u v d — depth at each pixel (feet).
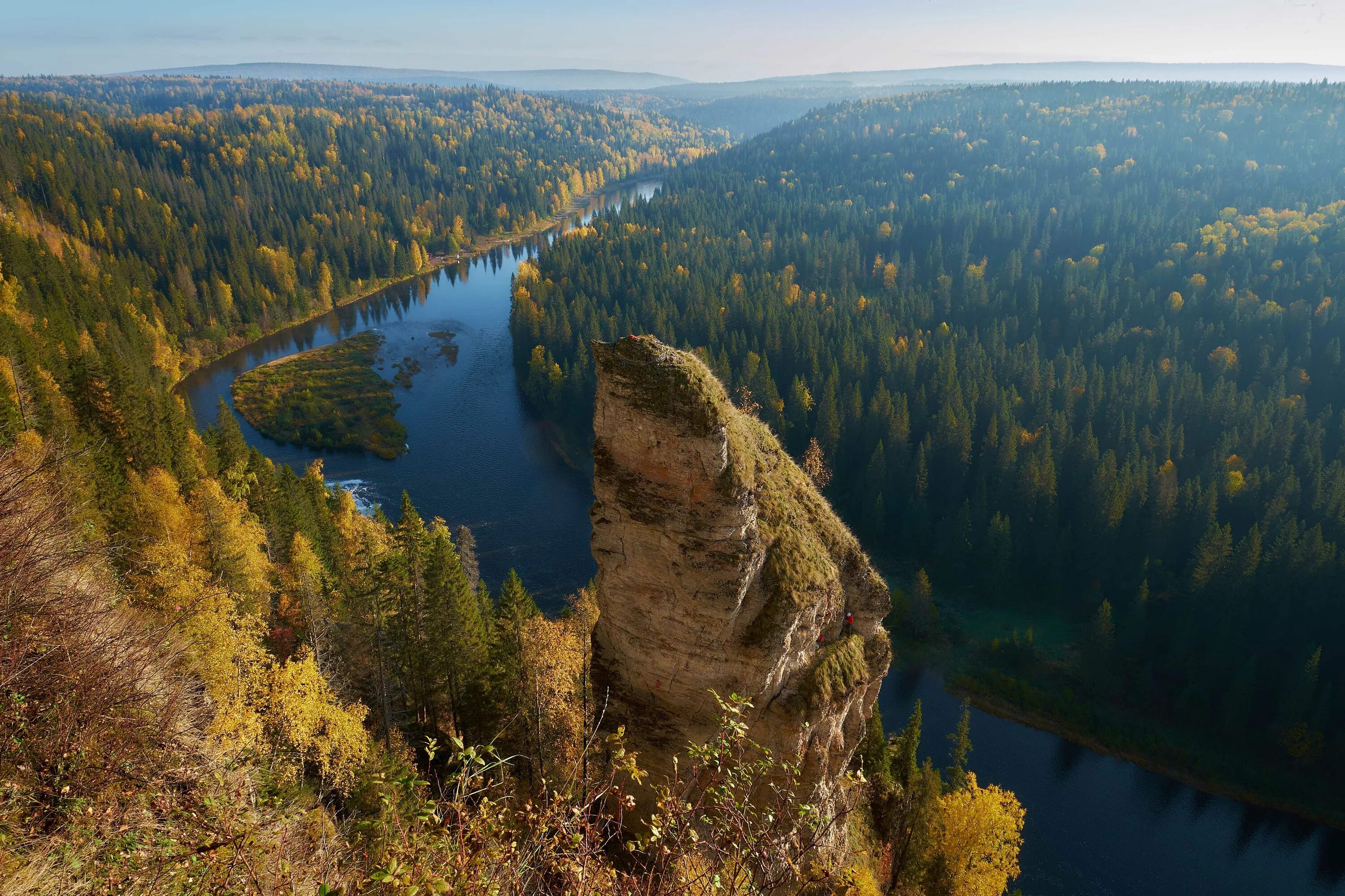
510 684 126.52
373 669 133.59
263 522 181.47
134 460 175.83
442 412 401.70
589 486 332.80
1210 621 223.30
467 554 238.48
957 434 301.22
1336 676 206.49
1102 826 178.70
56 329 281.54
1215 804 187.21
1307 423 289.74
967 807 113.50
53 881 33.91
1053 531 267.39
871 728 120.78
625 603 70.49
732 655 68.28
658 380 64.28
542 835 32.71
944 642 245.45
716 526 65.77
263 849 35.81
